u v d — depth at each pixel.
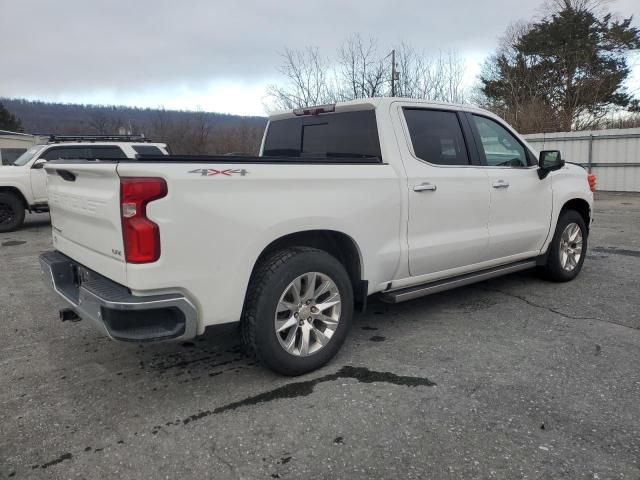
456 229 4.45
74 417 3.02
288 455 2.62
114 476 2.47
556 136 18.08
